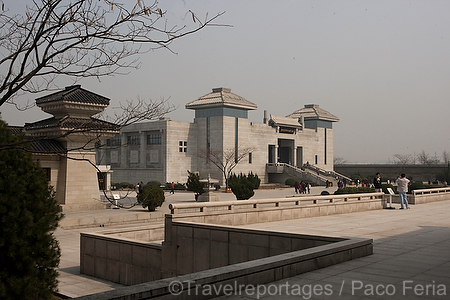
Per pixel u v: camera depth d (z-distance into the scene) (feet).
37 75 27.58
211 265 49.14
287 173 302.45
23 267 34.96
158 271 53.26
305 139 337.93
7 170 35.63
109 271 56.95
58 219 38.93
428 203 113.19
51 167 111.04
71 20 26.58
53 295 43.34
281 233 43.60
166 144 263.70
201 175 279.28
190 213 54.90
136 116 31.45
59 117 117.50
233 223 60.64
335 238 39.63
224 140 271.08
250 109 288.51
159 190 115.65
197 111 283.79
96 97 117.39
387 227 60.59
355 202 85.40
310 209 74.38
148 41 27.99
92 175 116.98
